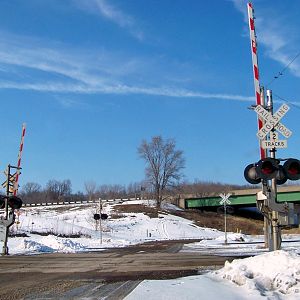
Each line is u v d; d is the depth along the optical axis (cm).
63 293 1011
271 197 1224
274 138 1212
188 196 9669
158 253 2372
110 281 1196
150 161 9306
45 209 8950
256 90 1377
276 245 1240
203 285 993
